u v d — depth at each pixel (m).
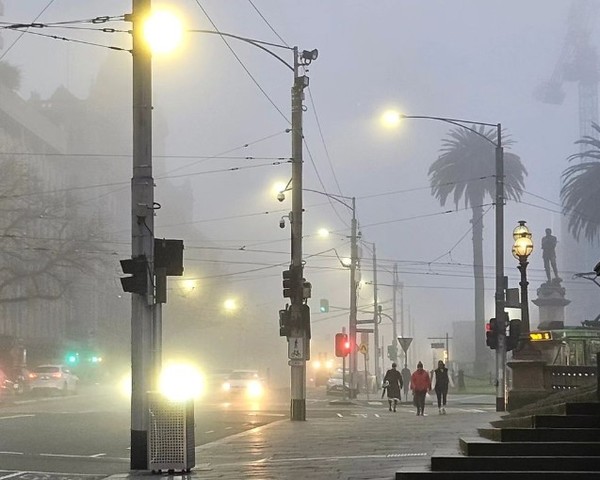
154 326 20.52
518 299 46.56
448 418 38.97
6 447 27.55
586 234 89.25
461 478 15.35
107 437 31.25
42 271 79.56
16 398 68.94
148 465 19.52
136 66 21.16
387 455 21.81
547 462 15.89
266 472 19.03
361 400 66.06
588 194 86.44
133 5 21.31
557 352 46.66
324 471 18.77
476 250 100.50
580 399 20.48
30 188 85.56
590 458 15.85
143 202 20.81
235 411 48.47
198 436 32.09
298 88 40.88
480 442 16.72
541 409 21.12
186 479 18.20
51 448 27.28
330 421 38.22
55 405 58.69
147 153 21.00
